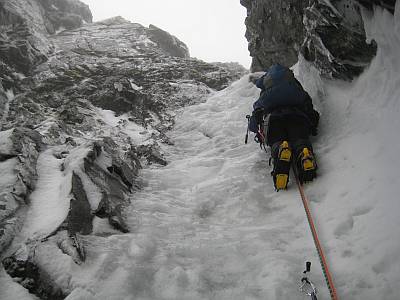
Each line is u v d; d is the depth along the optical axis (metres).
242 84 8.60
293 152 4.87
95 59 12.35
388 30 4.52
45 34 14.35
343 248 3.57
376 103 4.87
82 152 4.68
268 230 4.05
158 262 3.53
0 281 3.22
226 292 3.28
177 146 6.71
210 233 4.11
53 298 3.07
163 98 8.89
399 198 3.65
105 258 3.39
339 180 4.42
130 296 3.12
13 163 4.40
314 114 5.32
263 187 4.90
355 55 5.29
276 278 3.32
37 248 3.34
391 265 3.21
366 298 3.08
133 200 4.58
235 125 6.94
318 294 3.20
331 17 5.32
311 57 6.22
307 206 4.14
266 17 8.12
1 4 12.28
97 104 8.47
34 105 8.47
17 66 10.80
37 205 4.04
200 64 11.91
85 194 4.12
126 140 6.75
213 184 5.04
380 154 4.29
